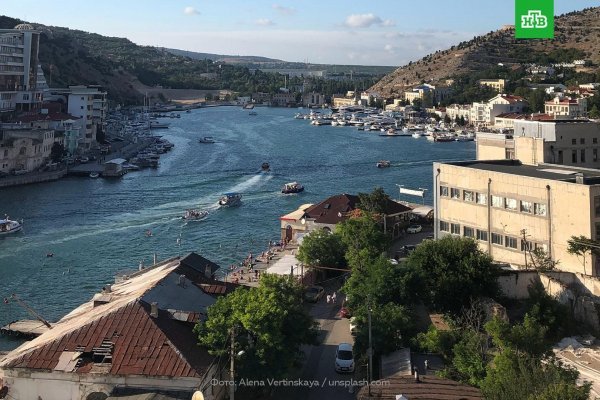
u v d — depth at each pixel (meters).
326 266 83.12
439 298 63.47
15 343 67.38
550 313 59.81
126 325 46.34
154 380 42.28
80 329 46.38
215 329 45.66
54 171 180.75
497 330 47.81
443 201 88.56
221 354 44.88
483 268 65.06
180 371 42.31
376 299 60.62
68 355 44.25
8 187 163.75
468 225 84.75
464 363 46.47
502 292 66.81
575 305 62.59
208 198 152.38
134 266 97.19
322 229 92.75
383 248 86.56
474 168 86.12
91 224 124.19
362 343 53.41
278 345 45.84
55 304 80.12
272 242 111.06
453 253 66.19
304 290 67.50
